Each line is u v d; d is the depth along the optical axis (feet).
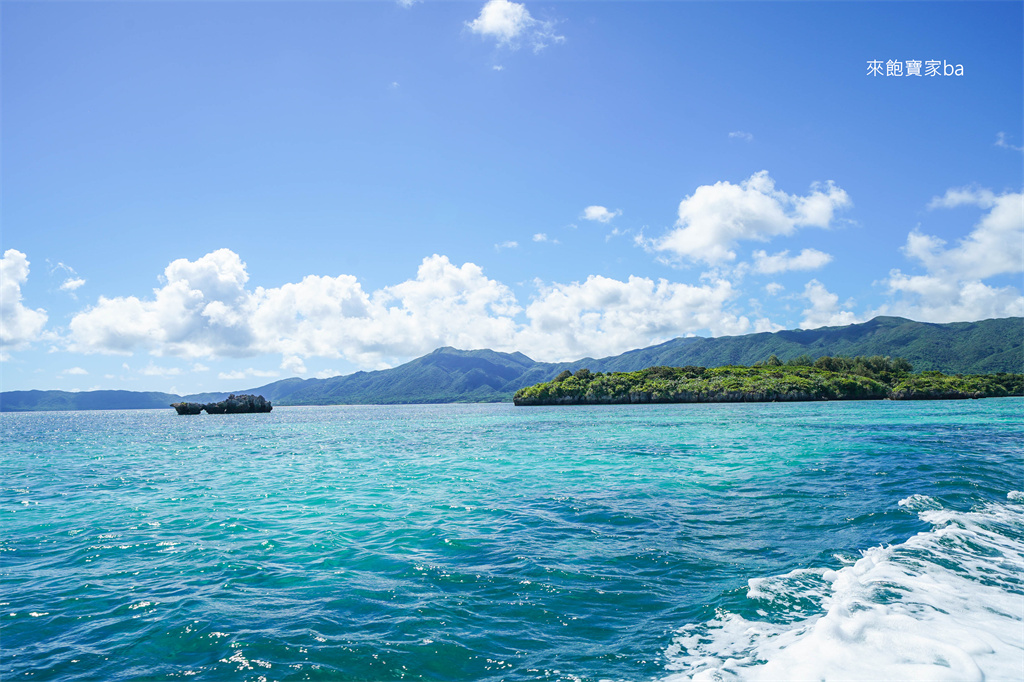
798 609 28.09
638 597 31.65
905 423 194.80
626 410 393.09
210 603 32.86
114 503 70.08
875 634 24.18
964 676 20.17
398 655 25.12
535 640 26.37
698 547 41.73
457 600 32.09
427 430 232.94
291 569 39.45
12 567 41.52
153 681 23.49
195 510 64.18
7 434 264.31
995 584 30.96
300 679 23.20
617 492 67.77
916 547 38.17
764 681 20.76
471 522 52.95
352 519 56.59
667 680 21.65
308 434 228.22
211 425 357.00
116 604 33.19
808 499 59.16
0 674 24.47
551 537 46.19
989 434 146.20
